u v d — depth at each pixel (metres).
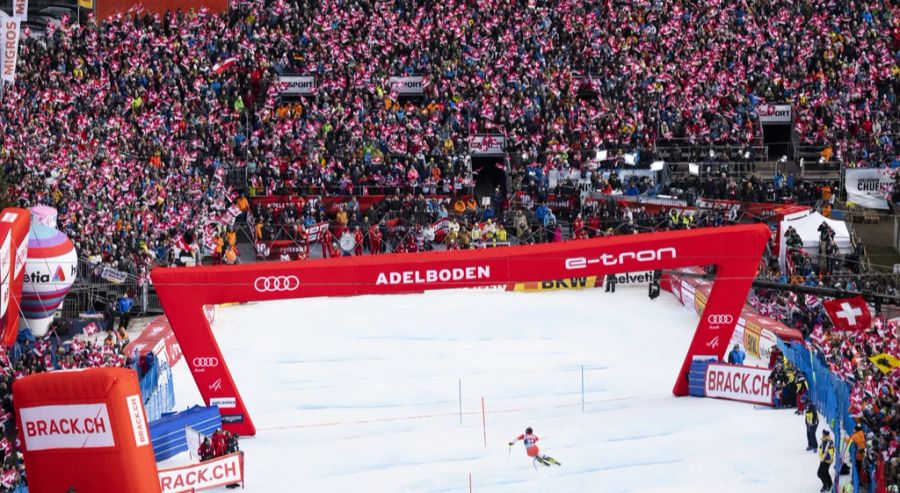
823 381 132.75
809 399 135.38
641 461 124.94
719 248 140.62
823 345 140.62
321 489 120.00
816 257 183.50
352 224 197.88
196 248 182.88
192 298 134.00
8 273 147.12
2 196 176.88
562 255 138.25
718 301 143.12
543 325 173.50
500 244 195.25
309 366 157.88
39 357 140.12
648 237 140.50
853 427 121.31
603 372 154.12
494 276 138.12
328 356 161.50
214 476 119.62
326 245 195.50
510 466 124.75
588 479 120.69
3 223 148.25
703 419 136.75
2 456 120.31
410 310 181.62
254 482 122.19
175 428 128.25
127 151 199.75
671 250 140.38
